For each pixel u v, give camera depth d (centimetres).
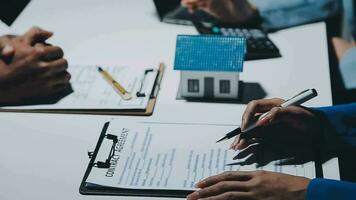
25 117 115
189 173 96
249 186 89
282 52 131
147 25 146
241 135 103
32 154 105
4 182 98
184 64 114
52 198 94
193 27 142
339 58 168
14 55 119
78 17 153
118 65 129
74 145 106
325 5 152
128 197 93
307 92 106
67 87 122
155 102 117
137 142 104
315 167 97
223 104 115
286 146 102
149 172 96
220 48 115
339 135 103
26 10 157
